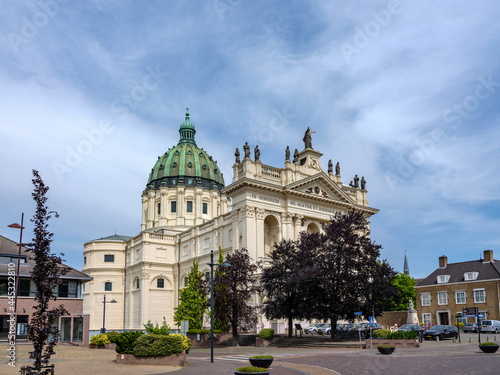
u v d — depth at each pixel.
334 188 84.19
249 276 60.50
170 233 114.75
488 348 37.50
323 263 54.84
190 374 28.42
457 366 28.42
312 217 81.06
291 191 77.94
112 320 105.00
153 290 100.06
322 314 54.25
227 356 42.69
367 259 55.72
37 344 22.98
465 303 81.25
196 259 93.94
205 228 94.00
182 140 138.62
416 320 70.50
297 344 53.47
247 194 75.06
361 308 54.75
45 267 23.38
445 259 88.75
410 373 25.88
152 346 34.97
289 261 58.97
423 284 88.06
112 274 107.44
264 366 29.34
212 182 126.38
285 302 58.56
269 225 81.06
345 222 57.34
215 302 57.47
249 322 59.19
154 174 127.56
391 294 55.41
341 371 27.77
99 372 30.00
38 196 23.88
